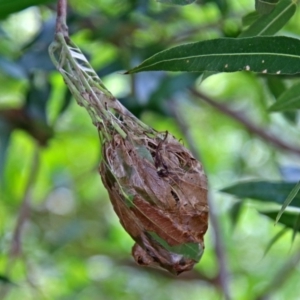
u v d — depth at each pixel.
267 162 2.43
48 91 1.74
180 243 1.13
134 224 1.13
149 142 1.13
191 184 1.13
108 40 1.76
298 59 1.13
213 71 1.14
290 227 1.32
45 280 2.49
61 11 1.13
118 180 1.12
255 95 2.40
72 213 3.03
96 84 1.12
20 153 2.63
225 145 2.94
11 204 2.65
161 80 1.64
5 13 1.24
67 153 2.71
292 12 1.21
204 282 2.43
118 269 3.02
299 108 1.27
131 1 1.71
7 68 1.61
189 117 2.87
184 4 1.12
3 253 1.99
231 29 1.68
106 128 1.12
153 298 3.10
